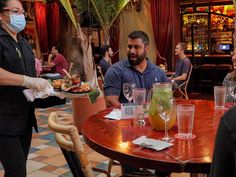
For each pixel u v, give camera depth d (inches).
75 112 164.1
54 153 145.8
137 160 48.3
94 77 173.6
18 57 76.0
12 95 74.6
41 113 232.5
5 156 74.4
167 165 46.1
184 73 224.4
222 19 364.8
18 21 76.4
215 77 330.0
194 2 361.4
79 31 180.2
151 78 100.8
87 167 49.4
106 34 236.7
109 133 60.9
